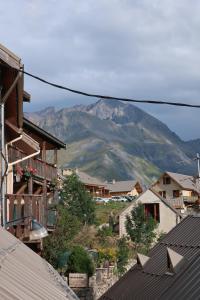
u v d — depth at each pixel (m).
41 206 24.17
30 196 21.39
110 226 56.47
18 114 18.47
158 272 18.58
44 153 32.75
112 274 35.41
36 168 29.09
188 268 16.12
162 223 59.47
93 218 55.72
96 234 51.25
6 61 14.12
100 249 43.53
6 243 9.46
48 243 32.75
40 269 9.95
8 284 6.12
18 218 19.28
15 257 8.68
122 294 19.41
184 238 20.16
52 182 34.78
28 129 29.64
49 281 8.86
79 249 31.84
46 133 31.47
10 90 15.82
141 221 49.78
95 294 29.45
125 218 56.53
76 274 28.16
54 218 32.44
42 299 6.49
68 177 56.72
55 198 35.38
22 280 6.94
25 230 20.31
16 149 22.78
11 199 18.52
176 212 59.12
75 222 34.19
